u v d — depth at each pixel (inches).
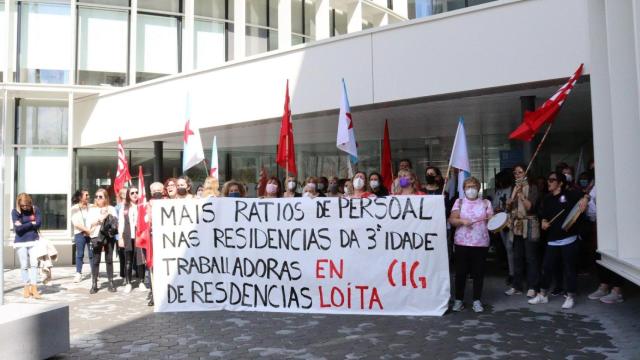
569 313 295.6
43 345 227.0
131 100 586.6
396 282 298.5
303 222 311.1
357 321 286.8
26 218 390.0
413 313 295.7
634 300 323.0
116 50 638.5
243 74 502.3
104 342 259.1
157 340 259.9
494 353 228.5
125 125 592.4
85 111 625.6
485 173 673.6
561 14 345.7
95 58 629.3
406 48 406.6
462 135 323.9
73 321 305.1
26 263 391.2
